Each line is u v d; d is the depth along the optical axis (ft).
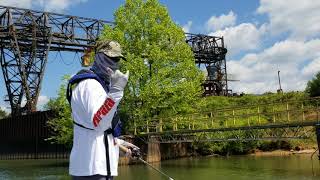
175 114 142.20
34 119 192.24
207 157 168.04
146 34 142.61
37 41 210.38
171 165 132.46
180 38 143.64
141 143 145.59
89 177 11.55
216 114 178.91
